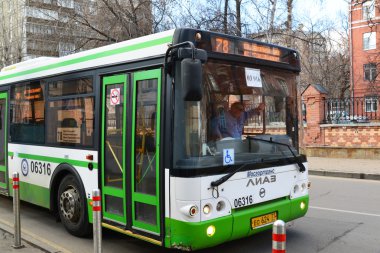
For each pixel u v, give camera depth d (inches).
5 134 336.5
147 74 205.3
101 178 231.5
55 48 953.5
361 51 1734.7
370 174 510.6
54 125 276.2
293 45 855.7
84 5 907.4
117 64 224.1
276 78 230.5
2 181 341.4
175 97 189.6
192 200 182.7
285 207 221.5
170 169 188.7
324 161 638.5
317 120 708.7
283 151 226.2
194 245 183.2
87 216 245.6
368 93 1648.6
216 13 855.1
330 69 1679.4
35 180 295.6
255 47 216.2
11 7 1178.6
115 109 224.1
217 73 199.8
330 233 265.3
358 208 340.5
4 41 1175.6
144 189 203.6
